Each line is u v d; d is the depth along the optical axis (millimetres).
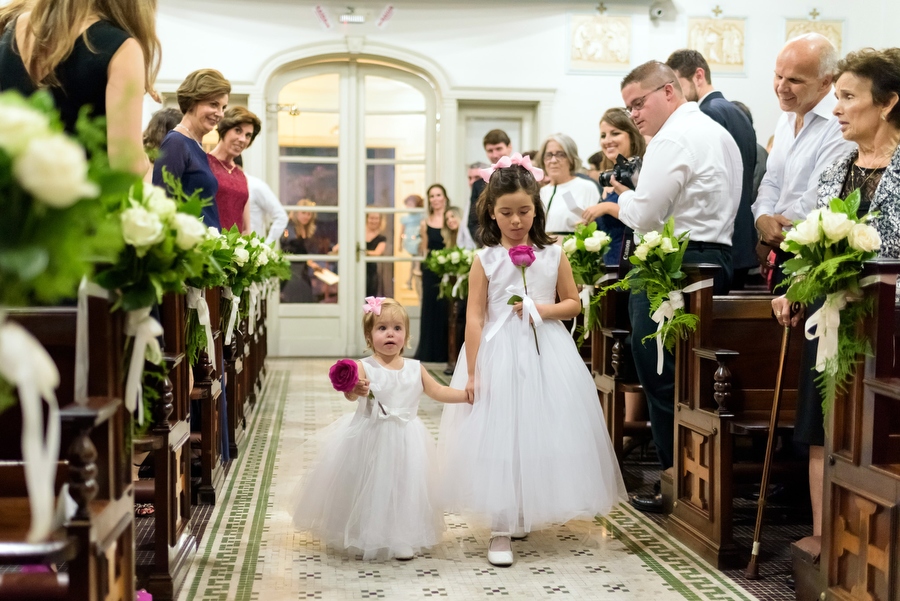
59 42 2344
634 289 3650
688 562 3219
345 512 3232
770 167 4379
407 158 9633
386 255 9680
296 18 9094
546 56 9398
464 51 9344
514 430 3230
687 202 3852
